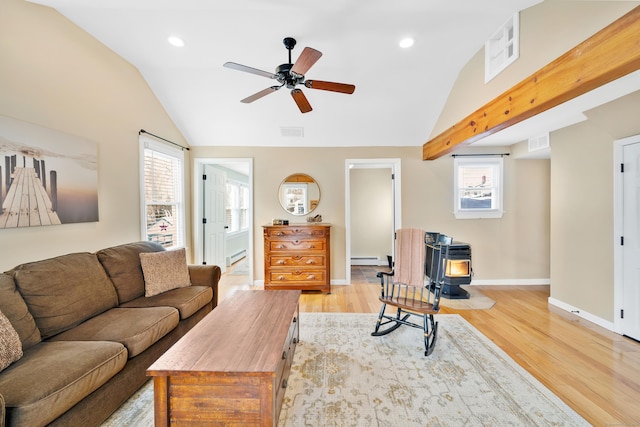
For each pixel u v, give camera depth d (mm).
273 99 3551
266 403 1268
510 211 4340
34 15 1900
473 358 2215
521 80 2160
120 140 2762
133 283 2322
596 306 2875
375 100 3570
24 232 1849
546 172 4309
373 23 2234
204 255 4539
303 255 3889
